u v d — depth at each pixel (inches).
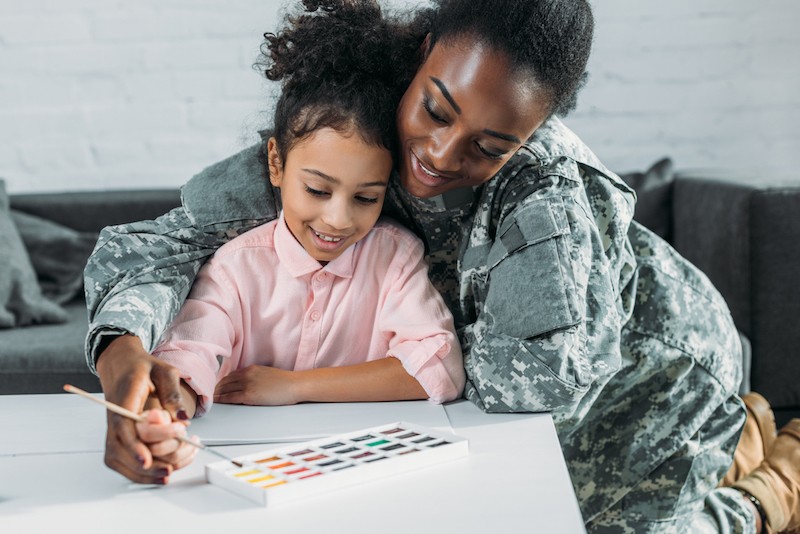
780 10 100.3
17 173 103.5
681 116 102.1
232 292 42.4
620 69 101.7
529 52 36.1
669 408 47.8
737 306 75.9
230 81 103.0
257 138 48.3
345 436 33.5
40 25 101.7
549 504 27.9
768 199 74.6
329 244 40.6
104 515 27.5
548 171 41.4
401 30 40.8
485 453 32.6
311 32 39.6
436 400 39.4
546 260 39.2
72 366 71.3
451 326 41.6
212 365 39.5
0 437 34.9
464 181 39.1
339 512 27.5
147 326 37.3
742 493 56.3
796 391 75.0
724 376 49.3
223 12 102.2
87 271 41.1
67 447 33.8
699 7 100.7
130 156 103.7
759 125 101.8
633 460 47.7
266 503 27.9
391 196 44.6
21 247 86.4
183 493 29.1
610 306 41.9
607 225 44.6
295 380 39.8
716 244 79.1
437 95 36.8
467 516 27.1
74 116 103.0
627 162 102.9
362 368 40.2
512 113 36.5
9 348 72.7
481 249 42.2
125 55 102.3
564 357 37.9
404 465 30.6
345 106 37.8
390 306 42.6
